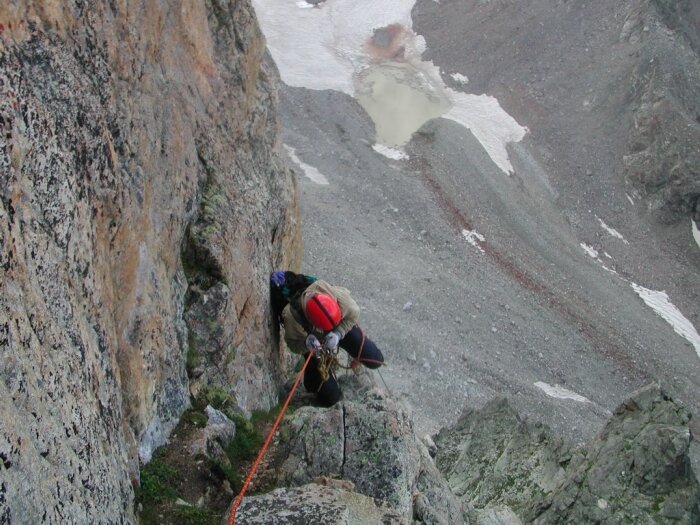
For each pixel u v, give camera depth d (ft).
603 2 345.92
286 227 53.52
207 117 37.42
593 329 219.41
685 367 214.48
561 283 237.25
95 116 20.47
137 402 23.65
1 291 13.48
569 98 318.24
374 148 281.95
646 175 286.66
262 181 46.26
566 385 191.11
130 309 23.68
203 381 30.63
